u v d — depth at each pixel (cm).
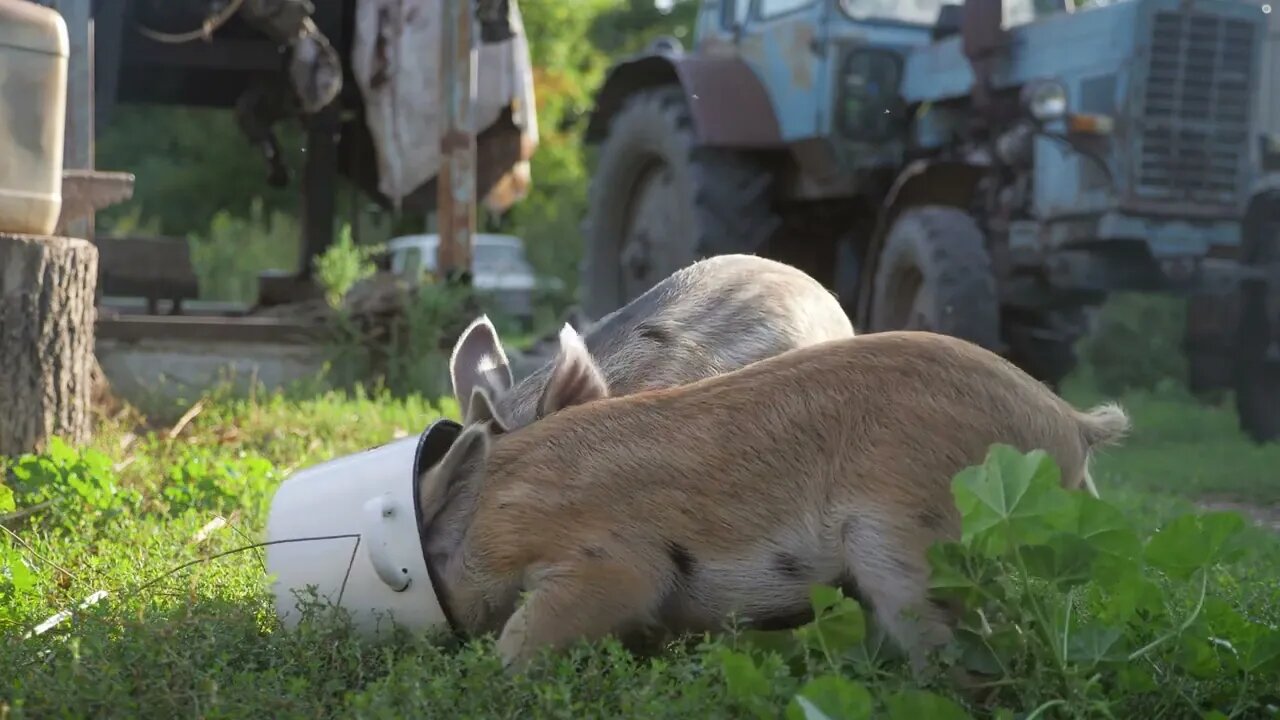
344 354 734
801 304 415
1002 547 316
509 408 370
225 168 2138
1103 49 726
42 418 505
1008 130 732
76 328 514
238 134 2138
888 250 714
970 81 740
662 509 338
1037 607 314
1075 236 727
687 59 824
